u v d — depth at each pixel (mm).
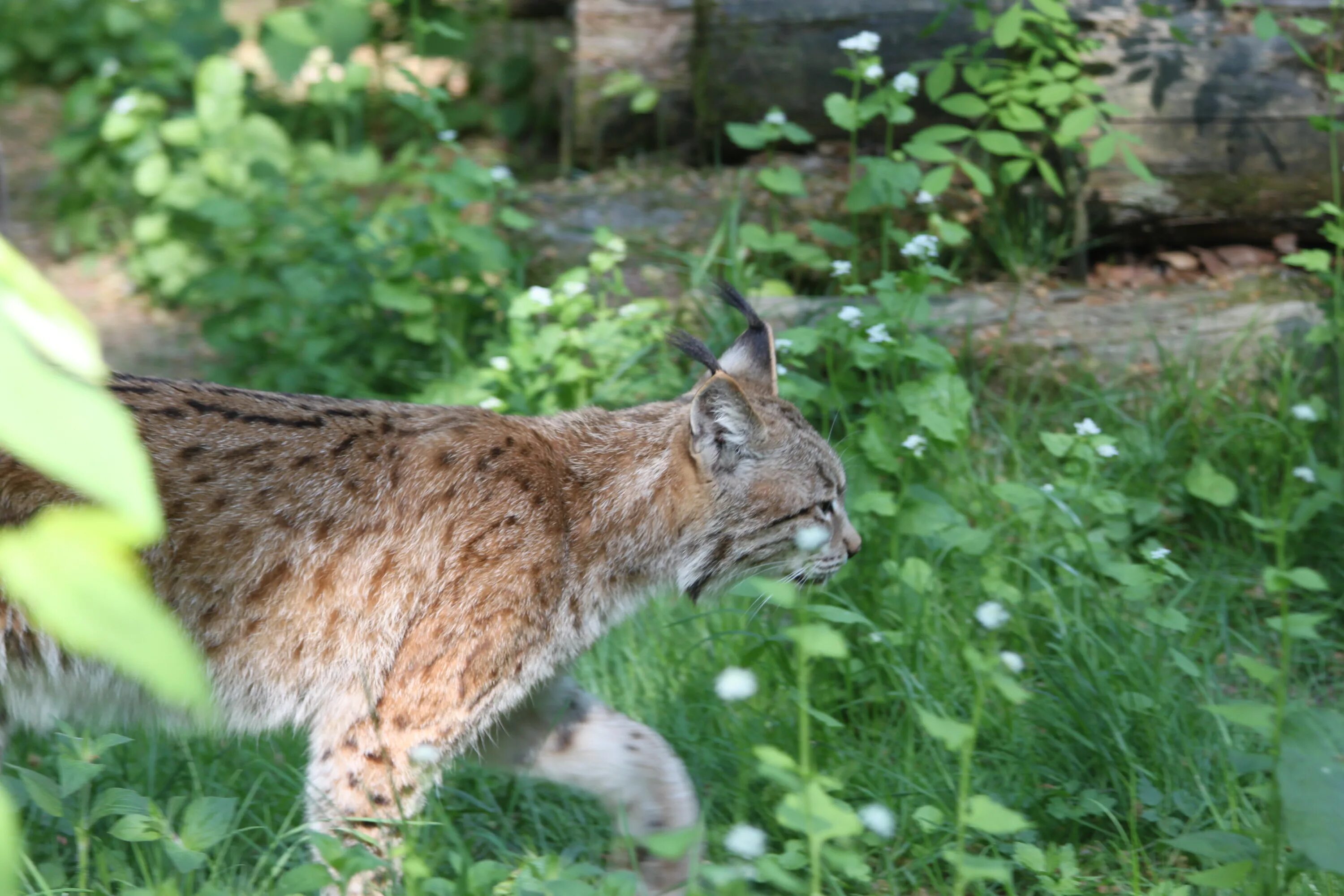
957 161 8156
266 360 8961
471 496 5059
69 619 1168
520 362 7773
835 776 5449
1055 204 9414
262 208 9430
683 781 5281
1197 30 9102
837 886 4770
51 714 4789
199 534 4734
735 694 3619
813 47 9734
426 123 11469
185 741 5492
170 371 9203
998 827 3688
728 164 10406
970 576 6898
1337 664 6844
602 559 5355
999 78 8859
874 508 6488
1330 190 9281
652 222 9516
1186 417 8078
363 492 4969
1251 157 9219
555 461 5359
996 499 7477
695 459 5410
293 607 4855
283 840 5156
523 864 4746
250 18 13672
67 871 4918
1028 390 8461
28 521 4410
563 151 10969
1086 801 5496
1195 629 6715
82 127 11320
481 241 8336
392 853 4457
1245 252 9633
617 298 8789
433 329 8297
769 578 5883
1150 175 8828
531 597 5059
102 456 1101
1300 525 6086
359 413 5168
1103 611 6457
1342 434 7758
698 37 9969
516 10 12484
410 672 4891
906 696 5883
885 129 9898
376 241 8797
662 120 10492
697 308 8664
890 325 7273
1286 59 9102
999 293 9180
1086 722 5844
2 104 12688
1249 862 4258
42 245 10844
